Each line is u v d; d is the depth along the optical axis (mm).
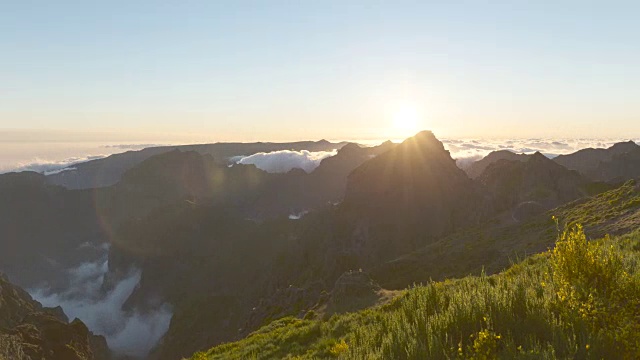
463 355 6219
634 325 5793
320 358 13266
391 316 10117
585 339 5902
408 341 7113
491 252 60844
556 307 7043
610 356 5684
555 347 5973
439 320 7480
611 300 6352
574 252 7246
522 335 6559
